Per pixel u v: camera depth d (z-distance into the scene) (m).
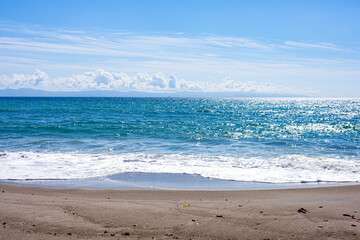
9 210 6.51
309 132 28.16
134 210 6.76
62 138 22.22
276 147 18.97
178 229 5.57
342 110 79.81
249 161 14.42
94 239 5.04
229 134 25.70
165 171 12.34
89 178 11.17
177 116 48.97
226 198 8.53
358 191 9.31
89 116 45.09
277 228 5.66
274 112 67.19
